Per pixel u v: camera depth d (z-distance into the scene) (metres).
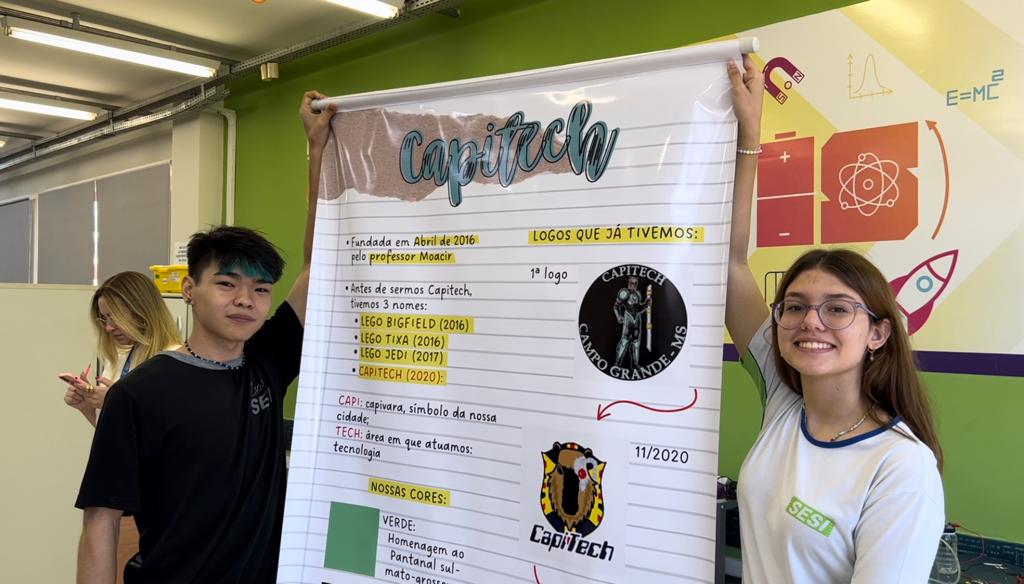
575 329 1.32
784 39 2.67
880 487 1.13
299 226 4.89
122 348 2.86
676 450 1.21
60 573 3.32
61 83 5.59
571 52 3.39
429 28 4.02
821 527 1.16
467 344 1.42
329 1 3.71
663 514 1.21
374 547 1.48
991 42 2.22
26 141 7.74
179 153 5.64
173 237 5.73
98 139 6.60
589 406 1.29
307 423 1.57
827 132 2.57
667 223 1.26
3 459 3.16
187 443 1.48
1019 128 2.18
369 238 1.56
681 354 1.23
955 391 2.31
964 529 2.29
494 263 1.40
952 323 2.32
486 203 1.42
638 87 1.30
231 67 4.83
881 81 2.45
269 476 1.58
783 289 1.32
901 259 2.41
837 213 2.55
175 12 4.19
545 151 1.37
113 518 1.47
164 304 2.83
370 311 1.54
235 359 1.62
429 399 1.46
